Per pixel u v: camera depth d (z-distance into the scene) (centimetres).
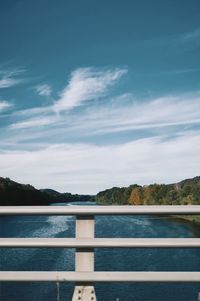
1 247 264
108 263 4116
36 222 11200
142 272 261
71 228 8769
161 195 15900
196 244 260
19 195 17738
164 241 262
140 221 11406
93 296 264
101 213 262
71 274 262
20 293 2983
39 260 4450
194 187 14500
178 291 2836
